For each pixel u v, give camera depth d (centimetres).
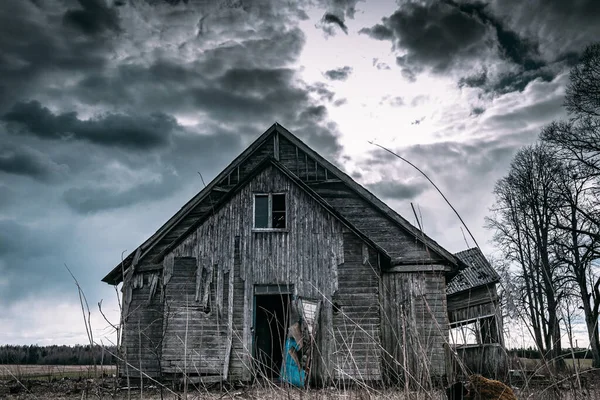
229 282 1485
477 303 1570
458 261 1584
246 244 1515
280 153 1848
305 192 1544
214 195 1784
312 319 1396
